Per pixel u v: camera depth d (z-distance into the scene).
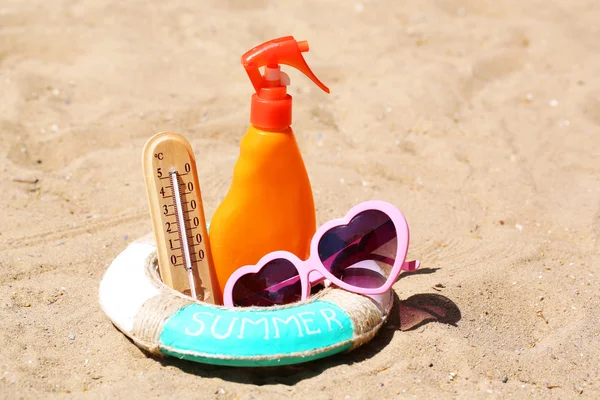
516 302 0.94
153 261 0.88
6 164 1.16
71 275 0.97
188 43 1.60
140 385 0.81
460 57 1.59
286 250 0.87
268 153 0.85
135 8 1.74
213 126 1.28
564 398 0.82
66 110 1.31
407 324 0.88
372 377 0.82
